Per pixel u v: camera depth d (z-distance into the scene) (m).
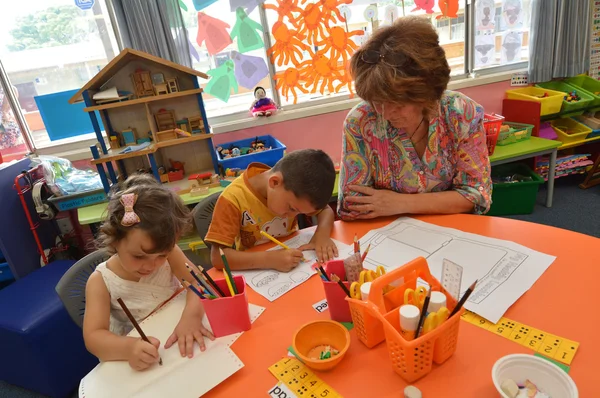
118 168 1.99
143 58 1.87
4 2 1.92
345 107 2.41
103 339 0.76
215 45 2.15
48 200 1.87
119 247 0.82
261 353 0.68
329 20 2.24
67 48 2.06
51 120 2.10
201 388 0.62
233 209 1.07
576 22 2.48
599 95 2.67
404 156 1.14
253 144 2.20
